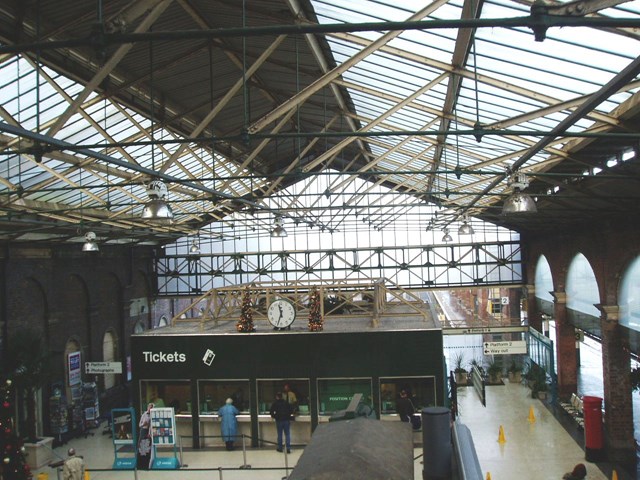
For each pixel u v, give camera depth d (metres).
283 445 14.76
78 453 17.08
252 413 15.11
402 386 14.91
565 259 21.77
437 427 6.00
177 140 7.18
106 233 21.16
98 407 20.44
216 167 19.97
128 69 11.40
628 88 7.33
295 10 8.55
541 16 3.68
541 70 8.07
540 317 27.91
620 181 11.39
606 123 8.45
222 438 15.19
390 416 14.81
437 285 29.78
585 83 8.00
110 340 24.88
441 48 8.55
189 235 28.58
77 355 21.61
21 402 17.56
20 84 10.09
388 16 8.06
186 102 14.34
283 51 11.05
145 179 14.24
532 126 10.49
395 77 10.84
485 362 31.42
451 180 19.62
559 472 14.77
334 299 18.59
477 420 19.88
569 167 12.10
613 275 15.83
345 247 30.34
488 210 22.33
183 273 30.27
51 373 17.05
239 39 10.66
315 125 18.22
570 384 22.53
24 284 18.97
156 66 11.53
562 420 19.52
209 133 17.19
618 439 15.90
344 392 15.02
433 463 6.00
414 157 16.31
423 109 11.45
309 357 15.08
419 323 16.20
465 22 3.75
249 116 16.97
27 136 6.37
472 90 9.84
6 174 12.96
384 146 17.52
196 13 9.48
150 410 14.05
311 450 5.00
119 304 25.70
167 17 9.57
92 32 4.24
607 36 6.51
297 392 15.15
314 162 15.00
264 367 15.18
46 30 9.01
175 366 15.43
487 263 29.33
